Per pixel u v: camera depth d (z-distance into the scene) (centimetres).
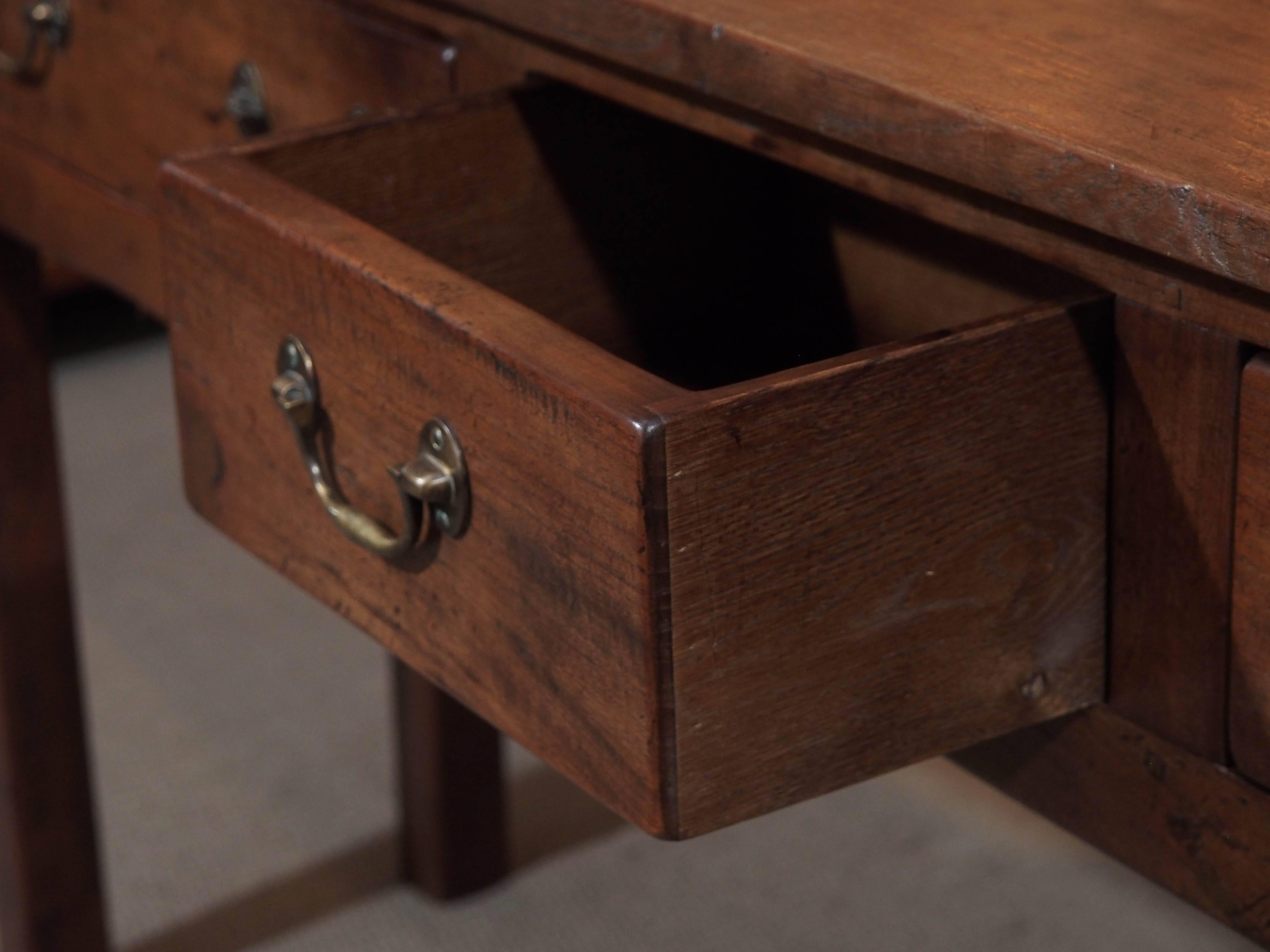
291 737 246
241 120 143
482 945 208
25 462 186
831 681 106
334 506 115
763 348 138
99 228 159
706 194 135
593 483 102
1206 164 102
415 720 206
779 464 102
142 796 235
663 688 103
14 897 200
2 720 193
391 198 126
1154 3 118
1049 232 109
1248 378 104
